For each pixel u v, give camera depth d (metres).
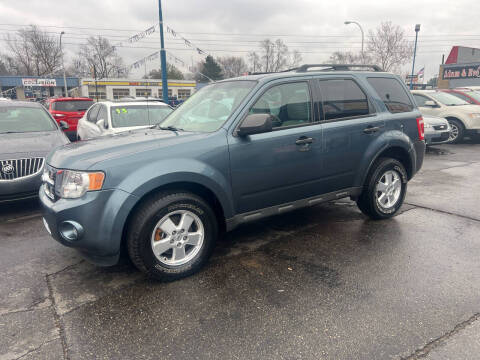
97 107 8.54
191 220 3.20
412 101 4.70
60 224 2.88
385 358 2.16
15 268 3.46
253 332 2.43
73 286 3.11
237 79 3.89
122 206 2.80
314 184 3.85
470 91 12.66
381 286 2.97
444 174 7.28
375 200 4.35
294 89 3.72
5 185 4.79
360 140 4.07
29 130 6.13
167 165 2.96
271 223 4.54
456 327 2.42
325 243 3.88
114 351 2.29
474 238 3.94
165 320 2.59
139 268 3.02
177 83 51.12
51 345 2.35
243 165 3.33
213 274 3.26
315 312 2.64
